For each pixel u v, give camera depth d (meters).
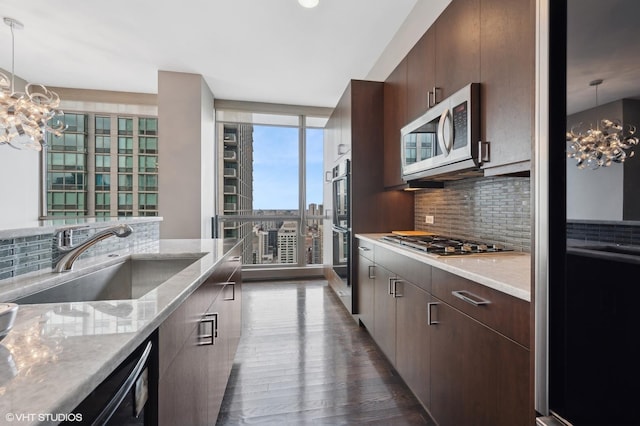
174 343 0.86
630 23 0.54
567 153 0.69
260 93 4.19
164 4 2.38
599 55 0.60
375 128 2.84
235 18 2.54
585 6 0.64
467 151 1.50
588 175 0.64
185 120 3.57
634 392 0.55
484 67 1.43
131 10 2.45
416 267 1.64
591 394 0.64
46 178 4.16
